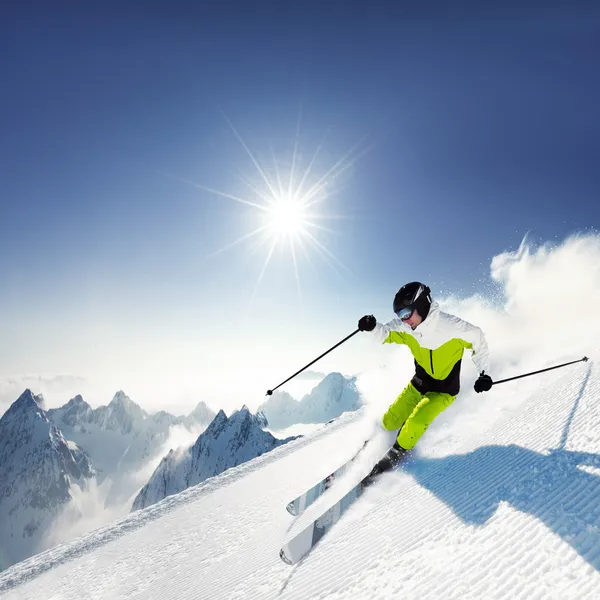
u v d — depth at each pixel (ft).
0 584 28.30
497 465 9.23
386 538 8.43
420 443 13.12
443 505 8.59
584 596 4.68
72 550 30.32
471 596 5.55
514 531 6.55
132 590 18.20
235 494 28.25
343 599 7.03
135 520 31.89
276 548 13.08
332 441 33.04
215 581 13.61
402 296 10.89
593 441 8.26
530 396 13.16
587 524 5.91
